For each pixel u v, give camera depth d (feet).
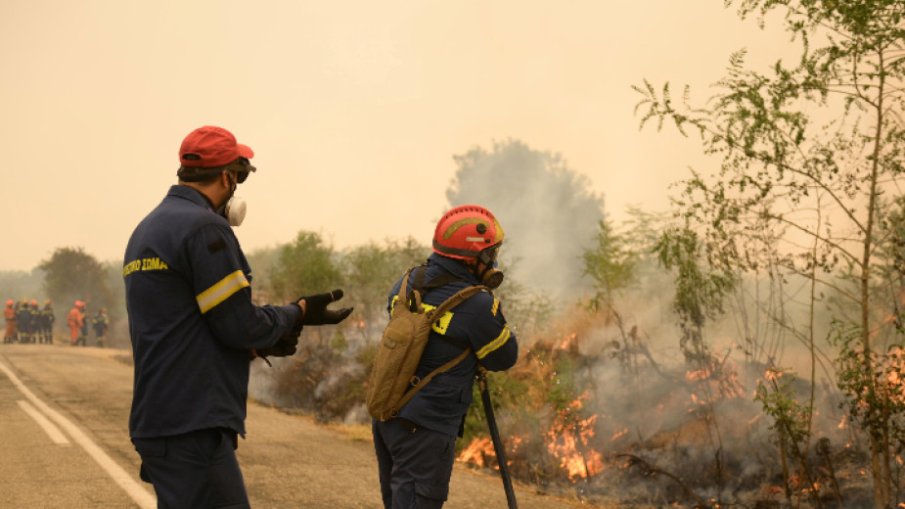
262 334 10.11
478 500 20.93
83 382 48.60
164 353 9.76
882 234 17.70
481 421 28.27
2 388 43.86
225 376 10.00
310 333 47.09
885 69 16.66
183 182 10.48
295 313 10.76
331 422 35.55
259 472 23.39
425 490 12.37
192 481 9.75
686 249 19.75
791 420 18.53
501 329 12.70
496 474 25.30
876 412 17.26
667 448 23.15
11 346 94.38
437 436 12.43
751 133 17.51
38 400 38.75
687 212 19.36
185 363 9.78
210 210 10.21
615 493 22.36
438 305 12.66
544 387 28.45
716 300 21.25
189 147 10.37
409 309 12.71
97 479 21.56
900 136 16.85
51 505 18.92
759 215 18.51
